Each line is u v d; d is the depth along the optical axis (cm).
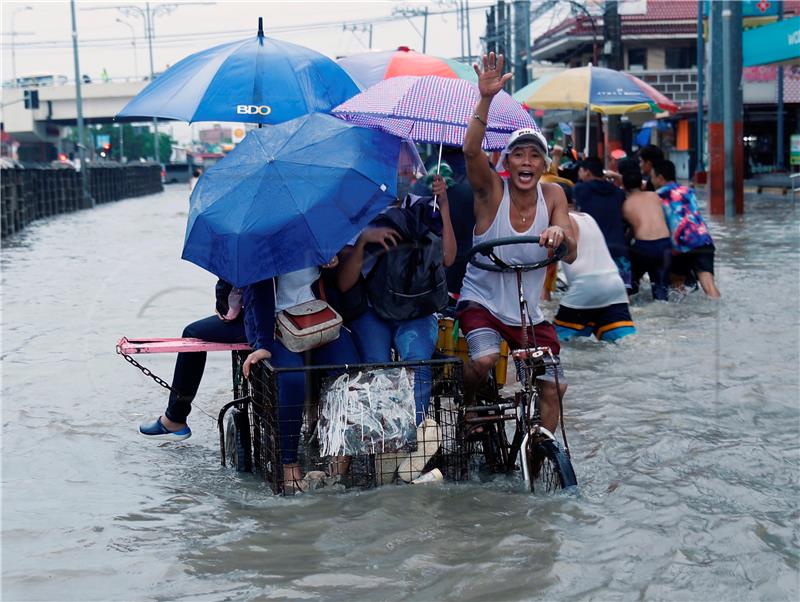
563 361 807
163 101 604
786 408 653
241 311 546
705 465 542
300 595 393
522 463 501
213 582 407
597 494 498
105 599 394
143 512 491
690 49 4797
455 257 549
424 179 530
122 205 4631
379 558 425
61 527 471
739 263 1362
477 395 553
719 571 408
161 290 1288
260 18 630
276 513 482
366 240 505
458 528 456
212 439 627
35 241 2234
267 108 590
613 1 3541
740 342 855
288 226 486
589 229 864
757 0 2881
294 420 507
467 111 527
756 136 3750
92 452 597
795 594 388
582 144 3419
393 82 550
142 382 772
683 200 1041
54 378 784
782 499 490
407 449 509
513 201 514
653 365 783
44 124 8831
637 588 393
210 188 511
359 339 523
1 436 630
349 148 509
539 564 415
